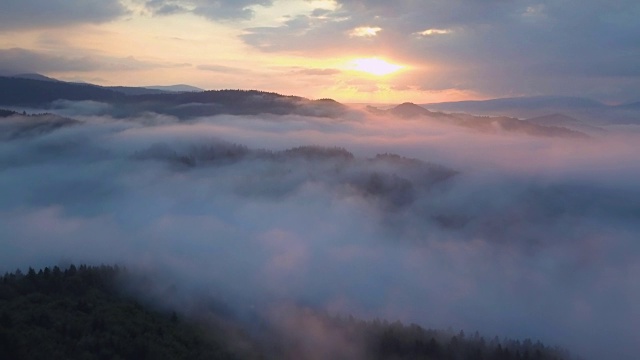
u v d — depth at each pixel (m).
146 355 54.72
